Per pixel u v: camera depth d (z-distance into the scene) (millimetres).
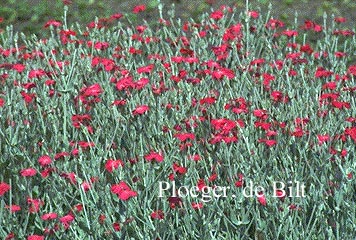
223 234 9086
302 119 10289
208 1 16219
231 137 9453
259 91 12258
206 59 13297
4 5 18234
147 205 9203
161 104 11406
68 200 9648
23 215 9164
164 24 14312
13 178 10023
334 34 14070
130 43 13867
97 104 11219
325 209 9047
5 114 11297
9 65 12281
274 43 14906
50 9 17938
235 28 13297
